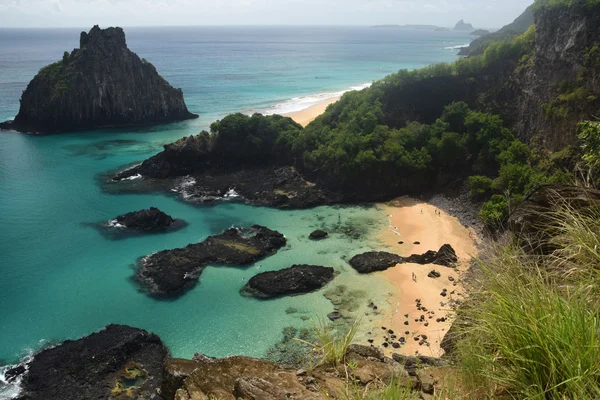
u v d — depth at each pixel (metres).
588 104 77.81
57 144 139.62
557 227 14.02
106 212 91.44
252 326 57.12
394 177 97.94
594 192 16.42
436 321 55.69
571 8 86.38
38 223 86.25
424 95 116.56
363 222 86.75
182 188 103.06
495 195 80.06
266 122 114.75
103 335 53.31
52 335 55.81
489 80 112.00
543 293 10.80
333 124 115.50
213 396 12.89
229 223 86.81
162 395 15.30
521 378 10.14
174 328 57.00
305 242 79.06
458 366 12.33
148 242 79.19
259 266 71.12
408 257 71.94
